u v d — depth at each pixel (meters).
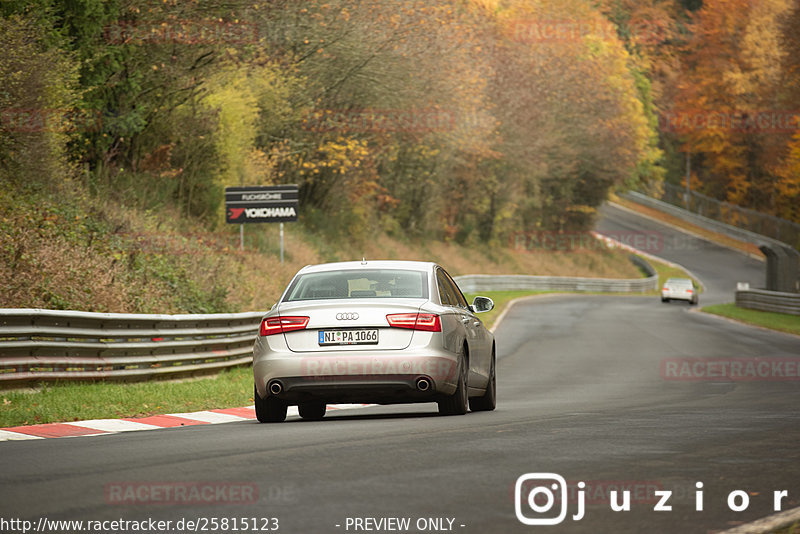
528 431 37.31
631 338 120.25
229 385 62.31
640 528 21.39
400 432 37.28
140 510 23.27
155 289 90.81
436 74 174.25
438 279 45.50
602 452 31.67
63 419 45.47
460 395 44.00
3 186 88.94
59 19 103.12
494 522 21.83
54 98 92.25
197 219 131.62
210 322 71.69
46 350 53.94
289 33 144.38
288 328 42.25
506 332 131.12
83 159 116.62
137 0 110.62
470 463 29.36
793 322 157.50
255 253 129.00
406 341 41.78
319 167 176.12
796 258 193.25
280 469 28.45
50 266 78.31
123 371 60.16
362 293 43.53
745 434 36.53
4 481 27.05
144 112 123.06
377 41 155.62
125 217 104.06
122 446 34.22
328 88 159.75
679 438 35.25
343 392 41.81
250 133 138.88
